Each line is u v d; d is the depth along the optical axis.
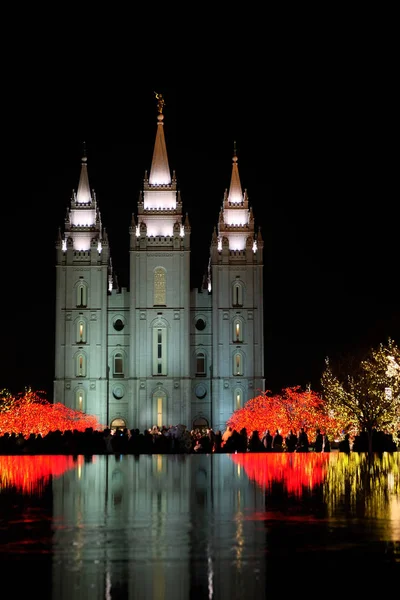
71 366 135.88
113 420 136.50
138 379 134.75
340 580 16.39
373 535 21.05
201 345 138.38
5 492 32.25
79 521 23.98
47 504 28.14
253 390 135.88
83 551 19.42
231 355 136.50
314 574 16.88
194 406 137.12
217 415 135.38
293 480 37.31
